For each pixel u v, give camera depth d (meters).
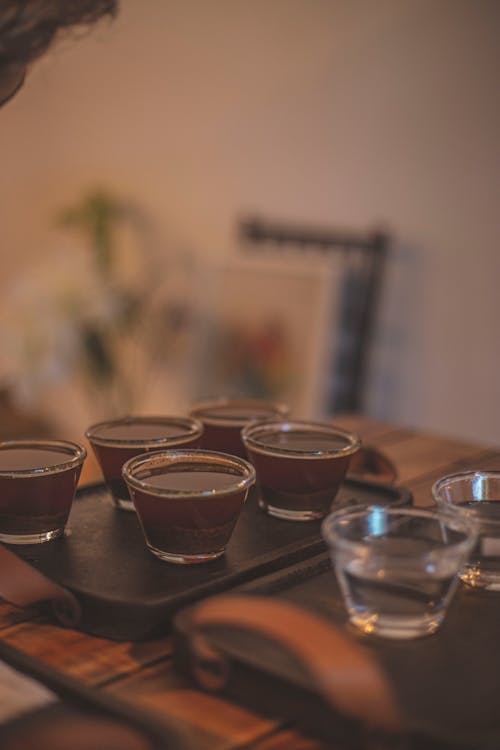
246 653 0.55
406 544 0.62
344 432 0.83
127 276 3.22
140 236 3.17
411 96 2.47
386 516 0.62
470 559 0.67
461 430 2.51
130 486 0.69
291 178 2.75
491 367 2.43
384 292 2.60
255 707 0.54
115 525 0.78
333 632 0.48
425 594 0.59
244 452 0.90
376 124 2.54
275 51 2.72
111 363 3.16
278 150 2.77
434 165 2.46
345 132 2.61
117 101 3.14
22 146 3.46
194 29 2.89
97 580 0.66
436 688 0.53
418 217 2.51
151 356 3.15
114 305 3.07
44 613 0.67
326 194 2.68
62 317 3.07
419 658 0.57
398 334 2.59
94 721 0.50
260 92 2.78
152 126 3.06
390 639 0.59
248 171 2.85
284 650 0.56
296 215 2.75
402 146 2.50
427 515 0.62
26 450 0.79
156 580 0.66
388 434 1.28
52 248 3.39
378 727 0.48
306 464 0.77
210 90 2.89
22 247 3.54
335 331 2.55
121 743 0.48
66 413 3.47
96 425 0.84
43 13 0.66
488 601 0.65
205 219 2.99
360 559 0.59
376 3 2.48
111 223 3.23
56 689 0.55
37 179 3.45
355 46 2.55
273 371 2.67
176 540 0.68
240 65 2.80
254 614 0.49
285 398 2.63
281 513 0.79
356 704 0.46
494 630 0.61
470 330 2.46
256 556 0.71
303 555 0.73
